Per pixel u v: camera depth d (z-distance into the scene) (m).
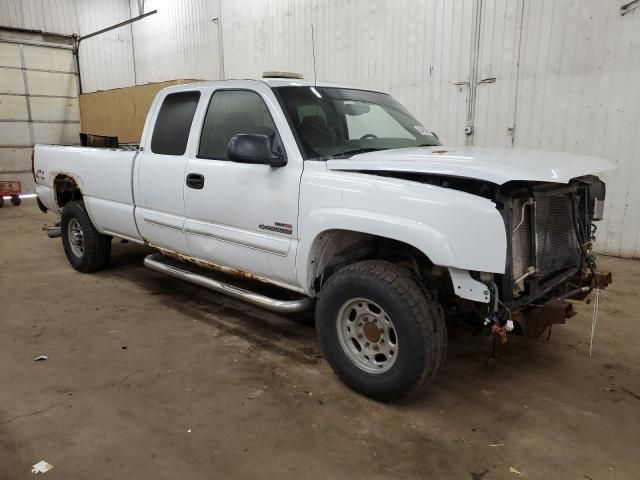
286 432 2.51
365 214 2.62
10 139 13.37
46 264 5.75
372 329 2.75
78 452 2.34
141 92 10.55
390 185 2.56
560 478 2.19
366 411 2.71
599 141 6.13
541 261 2.71
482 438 2.48
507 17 6.51
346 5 8.29
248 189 3.21
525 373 3.18
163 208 3.96
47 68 13.73
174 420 2.61
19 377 3.06
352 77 8.45
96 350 3.46
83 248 5.22
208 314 4.16
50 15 13.55
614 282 5.11
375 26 7.92
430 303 2.58
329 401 2.81
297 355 3.41
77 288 4.84
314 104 3.30
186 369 3.19
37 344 3.55
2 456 2.31
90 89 14.54
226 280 4.63
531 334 2.66
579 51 6.06
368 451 2.37
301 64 9.34
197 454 2.33
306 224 2.90
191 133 3.70
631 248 6.14
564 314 2.52
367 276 2.64
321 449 2.38
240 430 2.52
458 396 2.89
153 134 4.06
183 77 12.88
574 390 2.97
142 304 4.39
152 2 13.38
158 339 3.65
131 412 2.68
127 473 2.20
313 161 2.92
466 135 7.18
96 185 4.67
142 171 4.07
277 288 4.14
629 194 6.05
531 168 2.39
